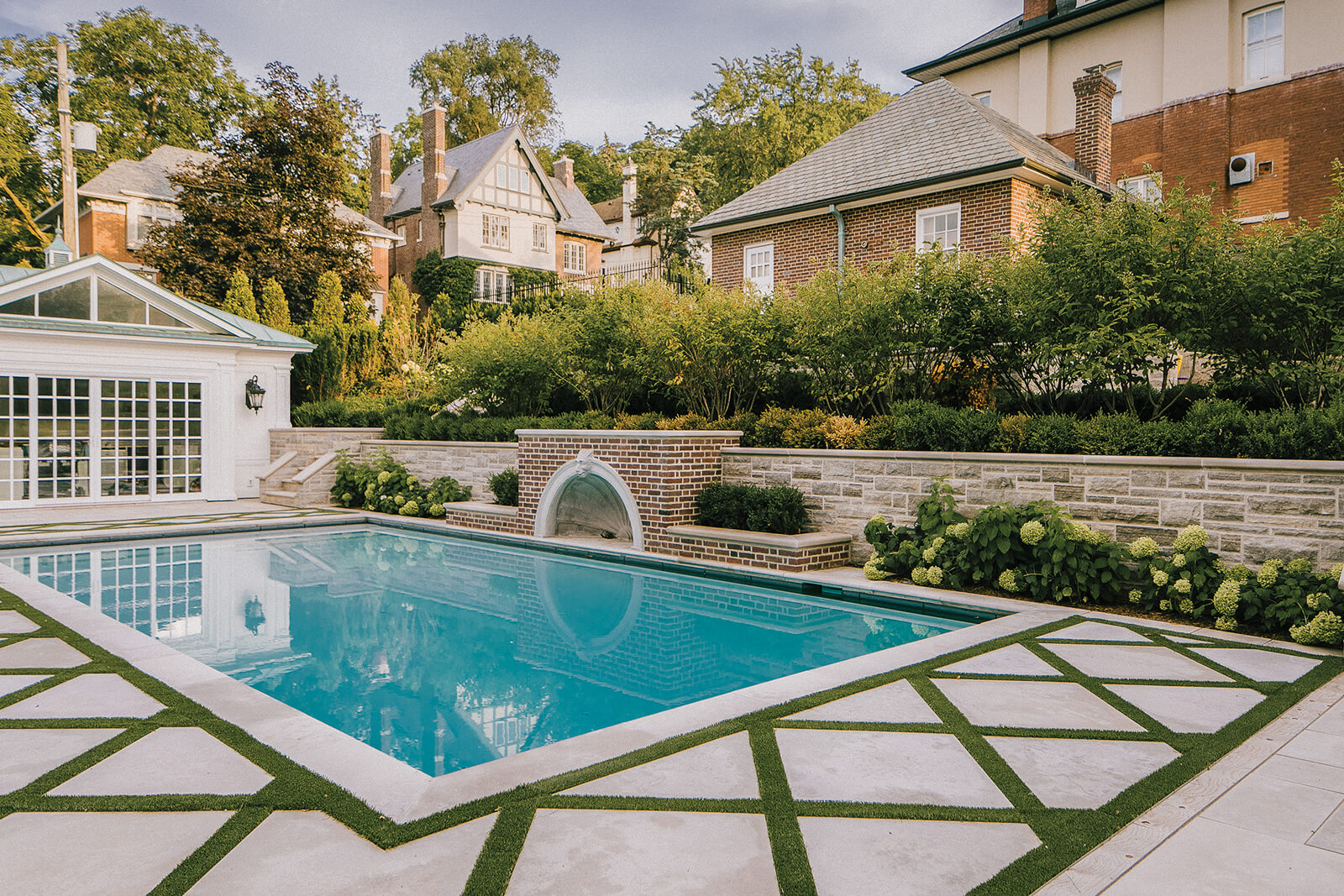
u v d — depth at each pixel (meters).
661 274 21.12
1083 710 3.88
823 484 8.74
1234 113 16.50
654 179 35.06
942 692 4.18
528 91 45.69
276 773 3.14
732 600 7.41
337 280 22.70
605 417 11.70
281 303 20.11
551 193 37.03
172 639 5.95
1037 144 16.27
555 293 24.56
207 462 15.30
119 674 4.55
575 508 10.82
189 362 15.01
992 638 5.31
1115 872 2.39
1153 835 2.63
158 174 29.05
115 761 3.26
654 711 4.45
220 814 2.77
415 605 7.21
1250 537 5.96
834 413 10.02
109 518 12.30
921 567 7.28
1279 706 3.91
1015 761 3.26
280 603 7.24
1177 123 17.22
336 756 3.34
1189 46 16.98
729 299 10.84
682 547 8.98
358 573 8.76
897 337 9.09
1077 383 9.28
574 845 2.54
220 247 25.38
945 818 2.75
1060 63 19.41
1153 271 7.05
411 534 11.92
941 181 13.62
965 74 21.55
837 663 5.03
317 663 5.39
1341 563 5.52
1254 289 6.81
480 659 5.51
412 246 36.38
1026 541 6.51
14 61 33.59
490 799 2.88
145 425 14.70
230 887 2.28
